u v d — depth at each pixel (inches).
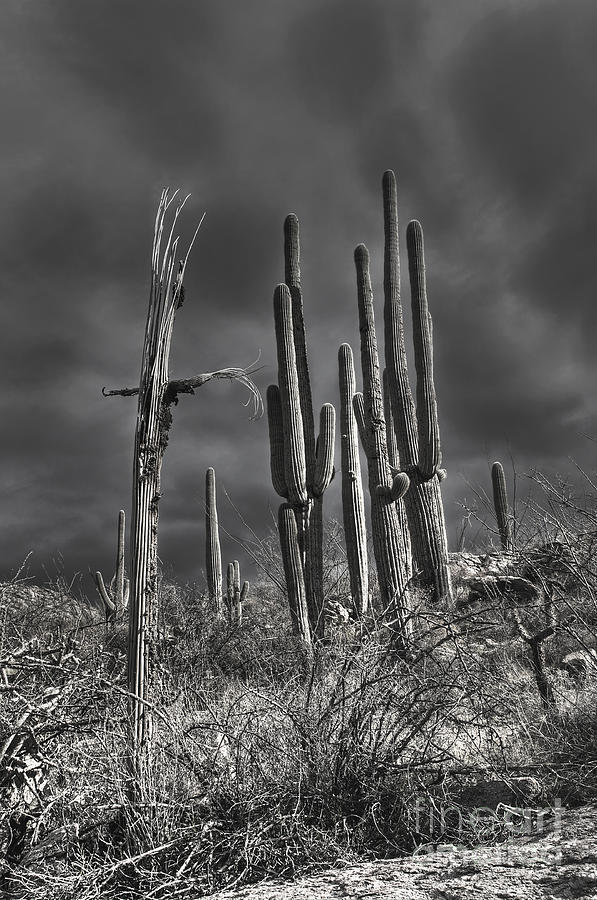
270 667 226.1
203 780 148.9
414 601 317.1
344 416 514.3
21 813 126.0
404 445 471.2
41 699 142.6
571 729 182.4
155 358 193.2
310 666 197.8
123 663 189.6
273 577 586.9
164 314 196.5
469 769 151.9
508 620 240.2
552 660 235.9
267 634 378.3
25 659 146.4
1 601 192.1
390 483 453.4
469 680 172.7
